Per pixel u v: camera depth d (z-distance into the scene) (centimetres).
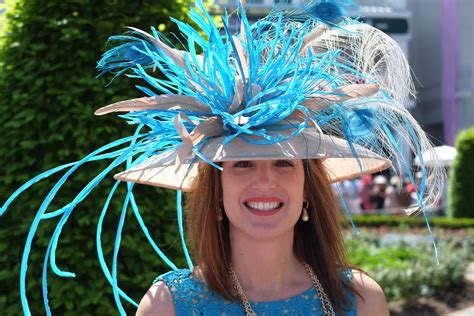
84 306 352
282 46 196
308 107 187
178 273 201
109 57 213
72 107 360
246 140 180
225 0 236
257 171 188
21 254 359
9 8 379
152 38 198
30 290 355
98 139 358
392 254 838
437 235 1178
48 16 370
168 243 361
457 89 2225
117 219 358
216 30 191
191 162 179
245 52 195
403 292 723
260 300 197
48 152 360
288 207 191
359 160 188
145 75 203
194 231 206
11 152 362
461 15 2206
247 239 197
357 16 207
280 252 199
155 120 194
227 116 176
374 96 196
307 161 208
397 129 199
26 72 367
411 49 2580
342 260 212
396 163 202
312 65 202
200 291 195
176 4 383
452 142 2206
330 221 210
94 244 353
